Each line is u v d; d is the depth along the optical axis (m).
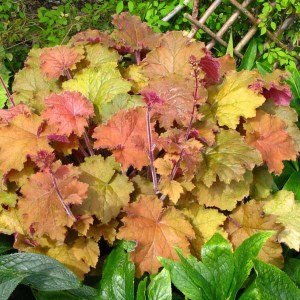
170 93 0.68
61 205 0.59
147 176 0.69
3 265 0.55
